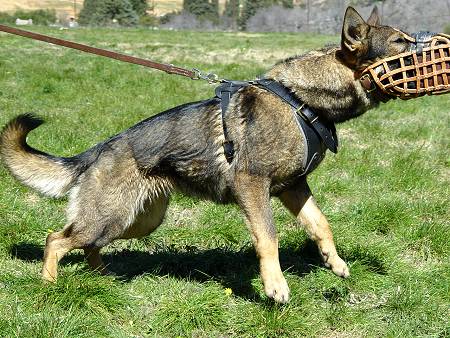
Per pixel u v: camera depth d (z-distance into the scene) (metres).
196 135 3.83
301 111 3.67
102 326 3.55
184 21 47.69
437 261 4.67
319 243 4.05
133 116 9.49
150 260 4.59
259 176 3.67
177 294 3.96
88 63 16.34
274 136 3.62
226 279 4.22
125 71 14.86
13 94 11.21
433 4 28.06
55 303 3.70
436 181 6.56
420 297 3.88
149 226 4.39
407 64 3.54
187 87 12.98
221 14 49.38
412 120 10.30
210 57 19.64
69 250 4.02
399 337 3.53
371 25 3.67
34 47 19.67
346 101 3.75
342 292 4.00
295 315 3.64
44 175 4.14
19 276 4.04
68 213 4.02
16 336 3.30
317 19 41.91
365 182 6.46
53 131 7.91
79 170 4.09
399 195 6.12
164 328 3.61
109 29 36.62
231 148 3.69
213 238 5.00
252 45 24.62
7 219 5.12
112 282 3.96
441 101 12.41
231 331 3.62
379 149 7.96
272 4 44.75
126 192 3.95
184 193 4.08
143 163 3.91
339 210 5.57
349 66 3.72
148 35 30.77
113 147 3.97
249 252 4.65
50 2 58.38
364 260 4.38
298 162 3.71
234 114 3.73
